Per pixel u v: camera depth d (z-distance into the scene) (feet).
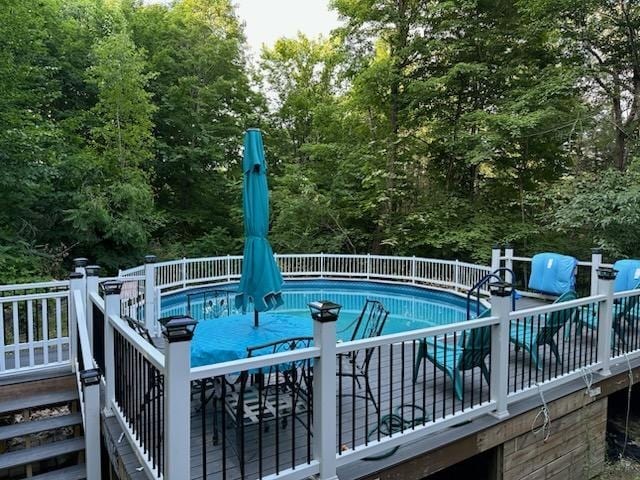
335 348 8.31
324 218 50.31
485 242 40.75
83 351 12.40
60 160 33.60
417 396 12.60
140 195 39.34
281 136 66.18
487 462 11.61
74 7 43.16
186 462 6.91
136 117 41.09
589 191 31.86
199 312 29.48
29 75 30.27
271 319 14.83
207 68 54.65
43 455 12.21
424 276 37.52
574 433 13.07
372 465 9.18
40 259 30.94
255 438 10.36
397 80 45.16
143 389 8.95
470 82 44.09
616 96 37.01
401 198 48.32
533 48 41.57
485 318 11.06
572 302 13.24
